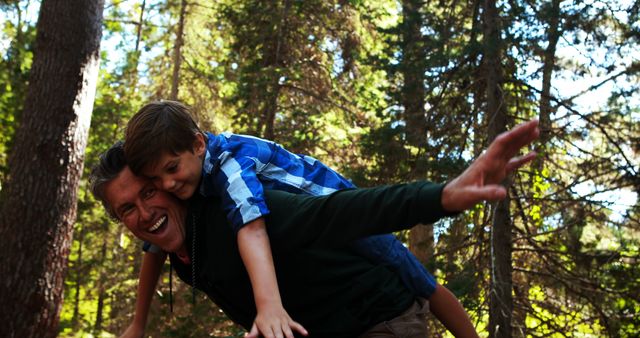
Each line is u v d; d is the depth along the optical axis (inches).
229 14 575.8
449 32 390.0
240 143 98.4
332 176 104.5
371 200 74.4
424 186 69.9
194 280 97.3
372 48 575.8
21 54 565.6
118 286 804.6
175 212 95.7
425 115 392.8
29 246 315.0
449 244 382.9
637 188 350.0
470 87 378.9
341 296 94.3
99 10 339.0
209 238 94.0
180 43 834.8
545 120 369.1
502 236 353.7
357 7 565.6
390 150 390.0
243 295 95.0
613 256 352.5
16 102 557.3
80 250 794.8
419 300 102.7
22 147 323.9
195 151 94.0
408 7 410.6
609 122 362.6
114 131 717.9
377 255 97.6
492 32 365.7
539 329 402.0
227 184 90.7
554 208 372.8
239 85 530.9
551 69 369.7
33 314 313.0
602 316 349.7
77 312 796.0
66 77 327.9
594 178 360.8
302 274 92.0
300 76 531.2
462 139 378.6
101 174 95.3
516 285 363.9
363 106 557.9
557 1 355.3
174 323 428.8
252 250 84.1
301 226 83.6
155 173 92.0
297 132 530.0
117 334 803.4
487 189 63.4
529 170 382.6
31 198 318.3
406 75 396.5
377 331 96.1
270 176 98.3
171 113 92.7
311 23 565.0
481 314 339.6
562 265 357.1
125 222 95.4
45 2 332.8
